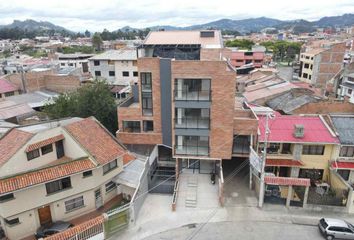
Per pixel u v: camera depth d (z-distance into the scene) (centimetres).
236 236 2266
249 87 5662
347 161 2848
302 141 2800
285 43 14938
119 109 3200
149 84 3042
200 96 2770
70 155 2516
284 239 2231
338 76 5997
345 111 3825
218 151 2909
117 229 2288
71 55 10094
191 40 3625
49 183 2236
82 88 4109
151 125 3250
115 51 7694
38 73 6066
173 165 3281
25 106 4669
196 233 2302
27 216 2211
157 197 2780
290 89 4744
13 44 19662
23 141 2233
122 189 2786
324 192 2669
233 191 2841
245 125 2880
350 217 2466
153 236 2267
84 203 2492
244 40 16075
